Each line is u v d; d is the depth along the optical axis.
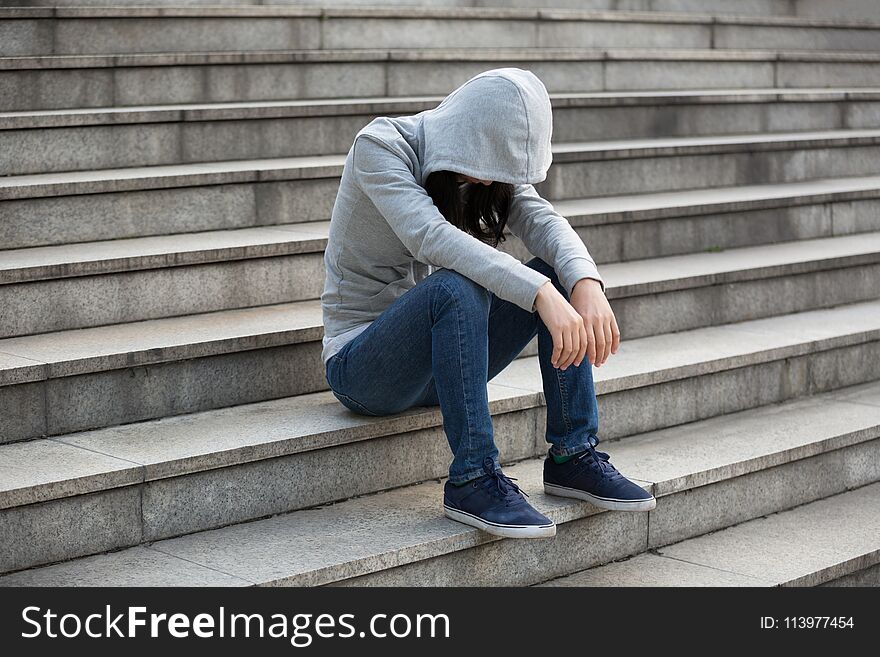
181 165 4.39
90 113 4.19
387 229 2.87
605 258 4.50
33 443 2.84
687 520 3.24
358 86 5.47
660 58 6.47
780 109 6.21
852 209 5.35
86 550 2.59
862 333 4.22
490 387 3.40
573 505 2.92
